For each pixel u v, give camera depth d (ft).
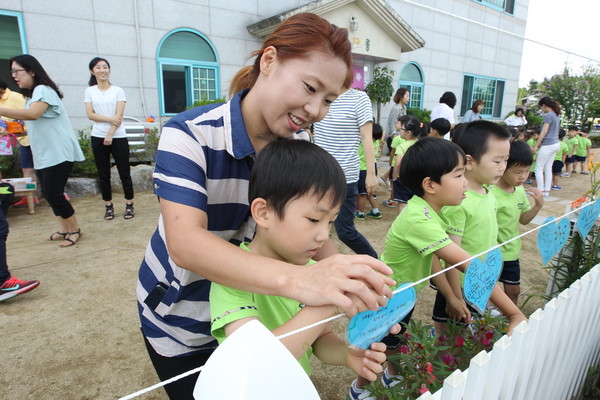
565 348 5.23
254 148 3.74
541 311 4.08
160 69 24.17
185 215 2.91
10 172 17.56
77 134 21.47
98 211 16.22
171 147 3.15
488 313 5.35
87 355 7.30
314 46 3.03
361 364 3.29
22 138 15.88
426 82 39.24
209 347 3.87
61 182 11.85
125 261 11.30
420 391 4.22
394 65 35.91
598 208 7.61
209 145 3.34
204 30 25.26
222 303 3.19
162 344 3.75
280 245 3.16
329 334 3.80
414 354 4.73
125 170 14.78
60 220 12.86
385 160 31.35
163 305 3.65
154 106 24.41
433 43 38.78
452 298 5.92
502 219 7.87
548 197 22.09
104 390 6.48
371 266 2.71
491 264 4.58
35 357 7.22
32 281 9.23
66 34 20.94
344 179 3.15
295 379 2.05
